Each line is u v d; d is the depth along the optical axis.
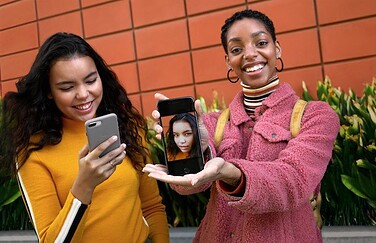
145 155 1.69
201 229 1.50
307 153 1.26
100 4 4.63
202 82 4.19
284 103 1.42
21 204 3.36
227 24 1.46
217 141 1.47
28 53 5.06
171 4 4.29
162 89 4.39
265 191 1.15
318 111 1.36
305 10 3.74
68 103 1.44
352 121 2.58
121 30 4.54
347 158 2.58
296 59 3.80
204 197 2.77
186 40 4.24
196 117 1.28
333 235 2.32
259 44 1.40
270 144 1.36
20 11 5.08
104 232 1.50
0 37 5.19
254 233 1.31
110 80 1.66
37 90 1.48
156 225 1.76
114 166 1.29
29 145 1.47
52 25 4.91
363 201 2.62
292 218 1.35
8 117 1.53
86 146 1.28
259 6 3.91
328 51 3.69
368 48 3.57
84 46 1.48
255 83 1.42
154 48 4.39
